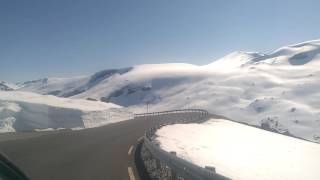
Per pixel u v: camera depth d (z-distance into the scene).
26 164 14.66
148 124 44.12
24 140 22.92
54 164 14.93
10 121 28.08
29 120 29.97
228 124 57.94
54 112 33.66
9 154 17.22
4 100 30.55
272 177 16.98
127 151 20.33
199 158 19.33
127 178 12.33
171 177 12.12
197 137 34.75
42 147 20.33
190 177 10.05
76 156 17.61
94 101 52.62
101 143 24.00
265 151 30.25
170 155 11.99
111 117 47.16
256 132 50.09
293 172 20.61
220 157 22.20
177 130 39.16
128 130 35.09
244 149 29.58
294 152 32.62
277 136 48.44
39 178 11.84
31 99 35.81
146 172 13.60
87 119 37.56
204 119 61.34
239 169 17.86
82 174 12.84
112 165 15.12
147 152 19.45
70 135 27.77
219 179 7.75
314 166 24.44
